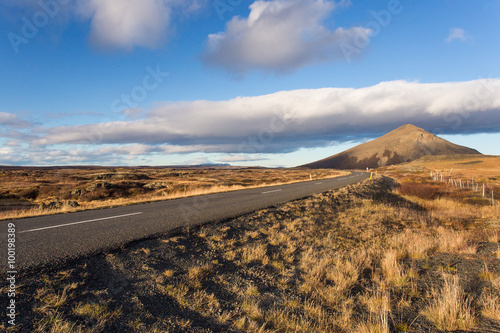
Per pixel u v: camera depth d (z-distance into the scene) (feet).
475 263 17.92
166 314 10.86
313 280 15.49
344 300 13.43
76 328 9.03
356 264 18.24
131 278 13.28
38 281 11.62
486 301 12.00
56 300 10.37
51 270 12.84
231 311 11.82
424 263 18.98
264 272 16.53
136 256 15.88
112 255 15.52
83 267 13.64
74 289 11.51
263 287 14.51
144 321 10.13
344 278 15.80
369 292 14.56
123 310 10.62
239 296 13.28
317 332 10.50
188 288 13.32
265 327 10.73
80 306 10.34
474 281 14.75
